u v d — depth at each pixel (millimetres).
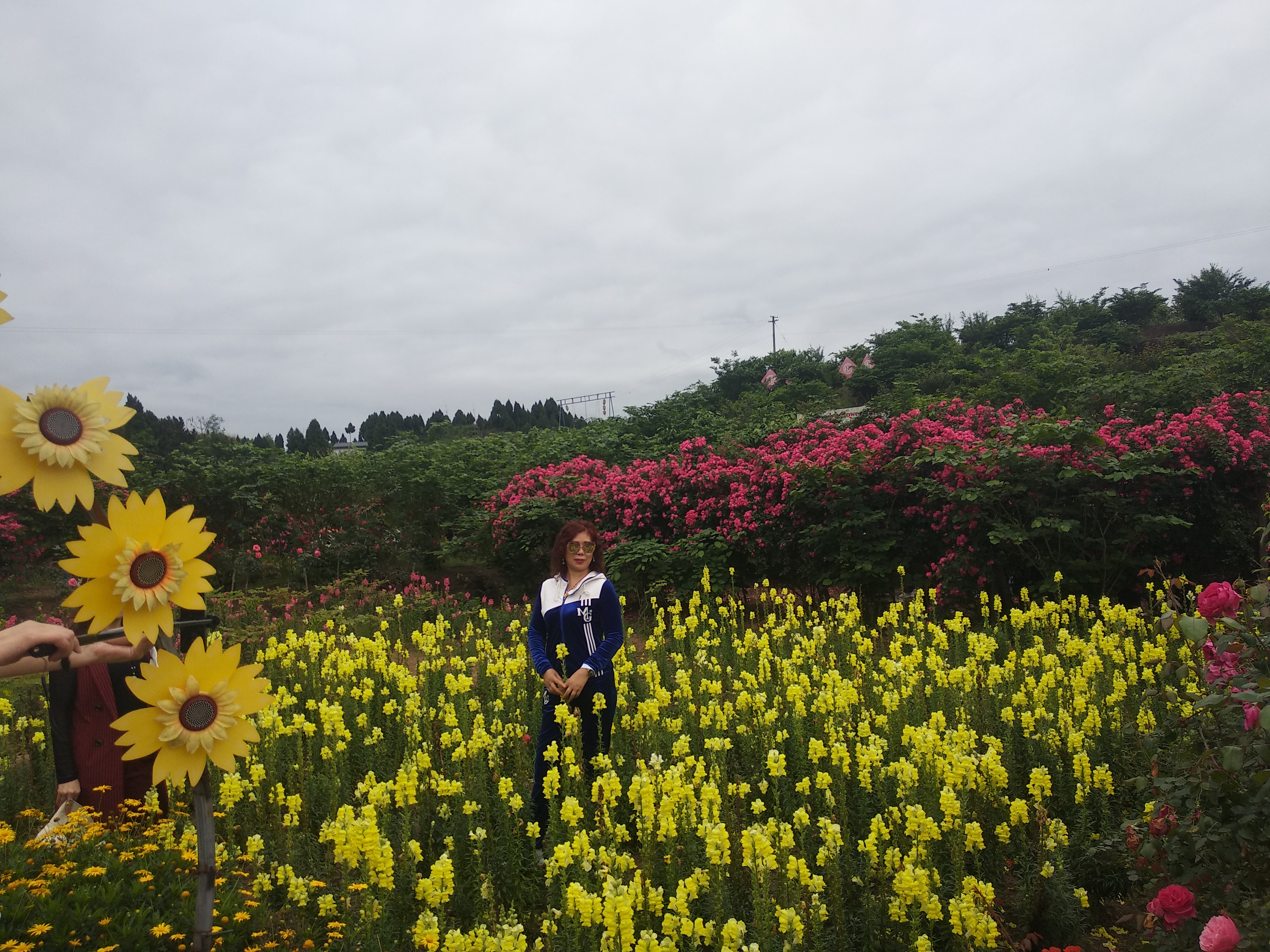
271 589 11516
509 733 5105
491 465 16422
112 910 2754
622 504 11602
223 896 2949
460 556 13891
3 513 11383
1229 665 2881
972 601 8430
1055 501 8164
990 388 16719
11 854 3090
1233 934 2230
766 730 4699
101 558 1469
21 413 1373
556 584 4637
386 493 13812
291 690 6555
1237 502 8422
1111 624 6293
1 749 5367
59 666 1734
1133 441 8453
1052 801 4113
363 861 3129
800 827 3316
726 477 10461
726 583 10258
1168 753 3684
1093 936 3338
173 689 1593
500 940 2664
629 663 6301
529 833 3771
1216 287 41125
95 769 4125
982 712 4887
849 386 33406
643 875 3238
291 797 3834
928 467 8938
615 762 4418
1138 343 33156
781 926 2773
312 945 2885
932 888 3148
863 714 4973
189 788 3994
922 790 3740
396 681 6375
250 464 13398
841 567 9109
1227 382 11586
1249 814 2627
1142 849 2934
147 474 12367
